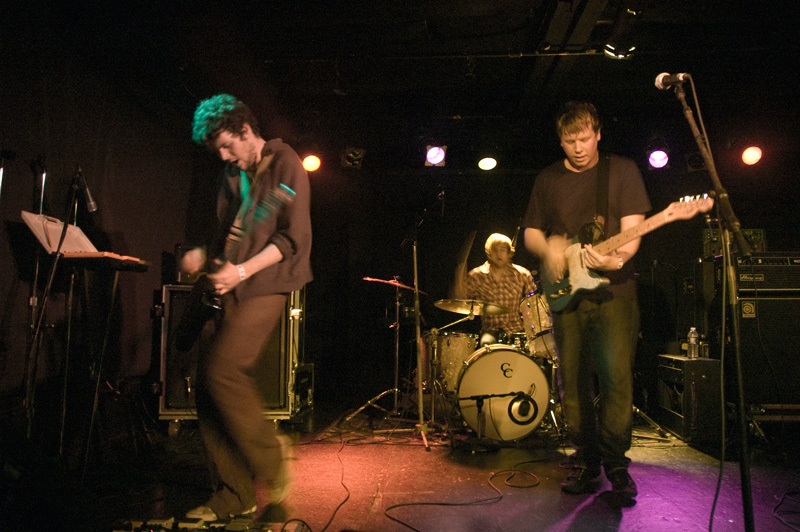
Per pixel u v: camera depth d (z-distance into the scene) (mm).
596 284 2336
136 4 3541
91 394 2945
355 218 6395
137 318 4219
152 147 4496
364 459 3256
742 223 5828
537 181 2695
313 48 4430
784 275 3768
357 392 6191
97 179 3770
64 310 3375
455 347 4414
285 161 1940
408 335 6199
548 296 2547
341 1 3762
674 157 5945
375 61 4730
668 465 3125
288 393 3807
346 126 6195
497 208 6316
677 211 2186
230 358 1812
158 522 1949
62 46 3410
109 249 3877
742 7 3812
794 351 3711
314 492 2600
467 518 2252
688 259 5938
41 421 3127
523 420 3590
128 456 3268
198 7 3654
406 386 4914
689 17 3916
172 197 4801
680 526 2172
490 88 5391
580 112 2393
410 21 4051
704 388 3684
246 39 4195
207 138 1869
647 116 5863
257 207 1912
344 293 6332
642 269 5812
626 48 3744
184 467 3041
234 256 1942
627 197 2453
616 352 2383
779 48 4289
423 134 5977
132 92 4195
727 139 5555
